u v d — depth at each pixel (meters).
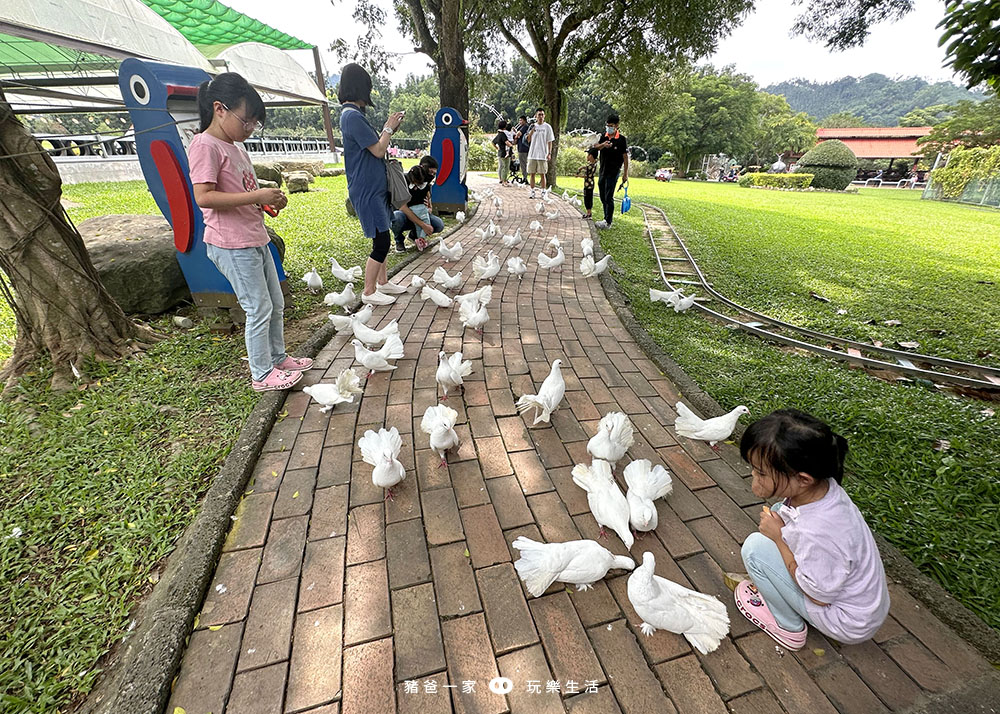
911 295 7.08
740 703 1.73
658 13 15.30
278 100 22.91
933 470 3.12
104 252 4.70
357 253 7.83
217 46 17.48
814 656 1.89
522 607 2.05
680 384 3.89
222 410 3.46
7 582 2.25
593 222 11.38
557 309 5.56
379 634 1.92
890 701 1.74
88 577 2.25
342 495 2.65
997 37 3.90
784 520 1.91
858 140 57.28
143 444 3.17
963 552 2.50
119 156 18.70
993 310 6.43
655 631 1.98
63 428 3.31
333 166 23.02
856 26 6.48
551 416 3.46
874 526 2.65
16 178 3.65
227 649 1.87
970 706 1.72
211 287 4.79
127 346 4.25
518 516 2.54
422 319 5.06
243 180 3.31
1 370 4.02
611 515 2.32
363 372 3.96
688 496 2.73
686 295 6.60
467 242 8.76
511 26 16.95
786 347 5.14
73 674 1.88
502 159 18.88
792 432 1.73
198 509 2.59
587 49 18.92
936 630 2.00
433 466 2.89
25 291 3.79
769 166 54.47
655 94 20.34
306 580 2.15
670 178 41.69
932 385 4.36
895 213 19.23
